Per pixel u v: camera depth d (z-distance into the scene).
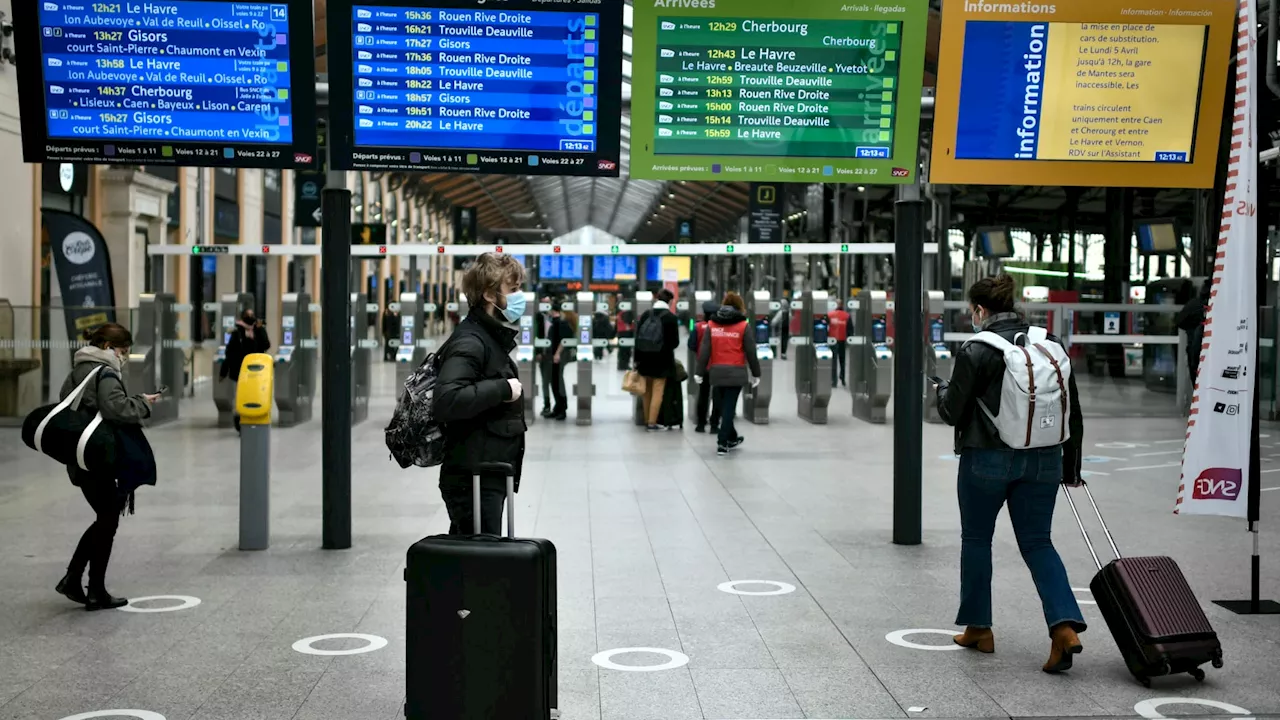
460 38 7.41
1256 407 6.11
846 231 28.50
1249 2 5.95
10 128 15.30
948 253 24.50
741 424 16.77
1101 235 26.30
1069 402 5.23
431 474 11.48
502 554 3.77
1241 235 6.04
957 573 7.08
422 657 3.81
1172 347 17.77
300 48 7.32
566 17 7.42
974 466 5.21
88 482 6.13
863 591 6.62
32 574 7.03
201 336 23.55
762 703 4.70
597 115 7.54
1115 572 5.03
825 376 16.55
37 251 16.34
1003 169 7.65
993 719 4.50
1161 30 7.53
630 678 5.02
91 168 19.09
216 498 9.84
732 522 8.83
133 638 5.64
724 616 6.07
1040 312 17.70
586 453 13.18
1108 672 5.13
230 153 7.40
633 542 8.04
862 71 7.67
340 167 7.49
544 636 3.82
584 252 16.77
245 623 5.93
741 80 7.65
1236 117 6.04
